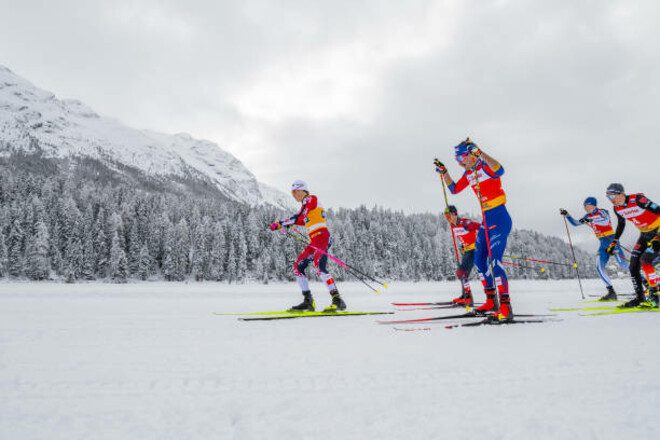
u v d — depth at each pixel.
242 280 57.72
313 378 1.90
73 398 1.60
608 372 1.97
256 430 1.29
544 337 2.97
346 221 72.25
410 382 1.82
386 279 68.81
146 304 7.29
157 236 58.56
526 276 57.91
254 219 63.84
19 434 1.24
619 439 1.19
